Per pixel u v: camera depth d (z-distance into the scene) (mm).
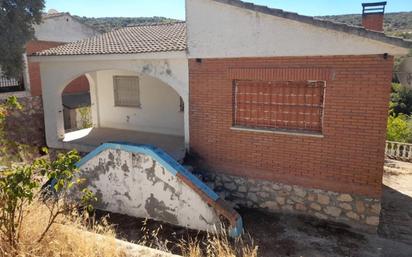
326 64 7332
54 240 4324
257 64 8070
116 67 10117
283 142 8172
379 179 7328
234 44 8211
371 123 7172
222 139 8930
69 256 4277
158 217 8016
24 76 18000
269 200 8570
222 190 9148
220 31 8312
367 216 7543
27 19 15203
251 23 7914
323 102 7605
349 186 7637
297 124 8055
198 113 9109
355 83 7145
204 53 8602
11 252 4047
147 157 7871
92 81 13719
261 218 8148
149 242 6984
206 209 7395
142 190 8094
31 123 15578
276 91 8133
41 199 5434
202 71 8805
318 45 7312
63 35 21797
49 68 11359
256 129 8430
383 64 6840
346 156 7543
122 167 8203
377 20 12492
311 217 8133
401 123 18797
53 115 11672
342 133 7484
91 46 11414
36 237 4414
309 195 8094
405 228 7750
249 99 8492
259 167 8578
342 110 7383
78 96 22438
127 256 4461
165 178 7746
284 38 7625
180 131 12375
